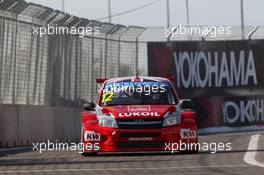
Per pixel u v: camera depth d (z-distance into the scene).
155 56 132.50
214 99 139.62
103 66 113.75
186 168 45.97
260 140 86.06
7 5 79.19
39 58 90.62
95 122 58.09
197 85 143.38
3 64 80.00
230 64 146.00
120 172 43.88
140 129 57.06
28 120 80.94
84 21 105.00
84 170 45.59
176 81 141.12
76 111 100.25
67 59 100.69
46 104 93.50
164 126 57.28
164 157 55.75
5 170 46.44
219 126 139.75
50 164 51.00
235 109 142.88
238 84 146.25
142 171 44.38
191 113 58.66
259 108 145.88
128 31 122.44
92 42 109.38
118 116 57.50
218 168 45.56
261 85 147.00
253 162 49.88
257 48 147.00
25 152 67.50
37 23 89.31
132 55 125.31
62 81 99.19
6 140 74.88
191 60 142.00
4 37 79.88
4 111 74.75
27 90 87.12
